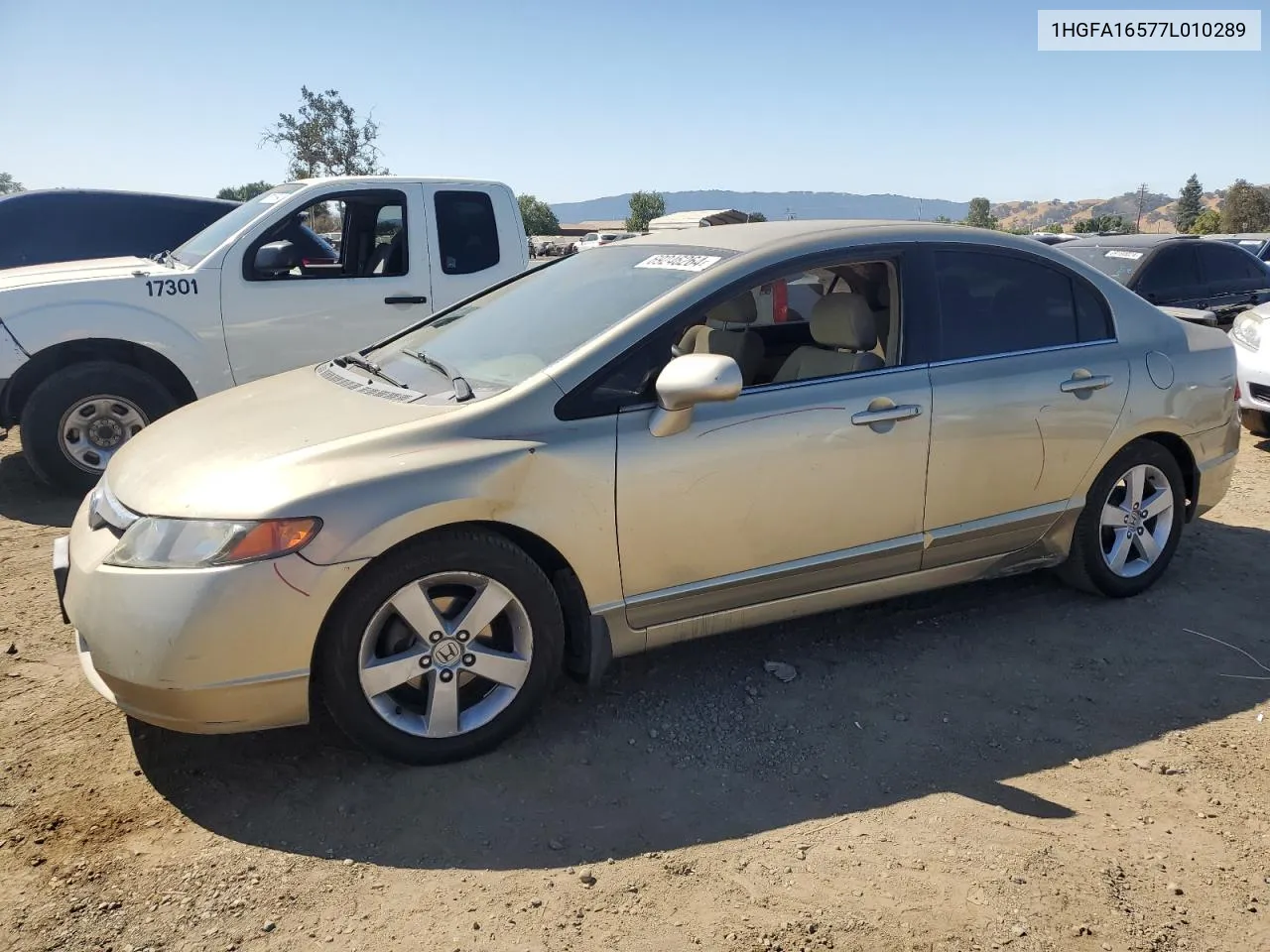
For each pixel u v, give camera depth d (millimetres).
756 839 2791
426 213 7078
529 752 3211
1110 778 3111
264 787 3004
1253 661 3904
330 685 2926
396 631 3037
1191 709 3547
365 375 3826
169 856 2688
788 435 3418
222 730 2863
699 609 3445
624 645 3363
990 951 2363
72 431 6141
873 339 3764
